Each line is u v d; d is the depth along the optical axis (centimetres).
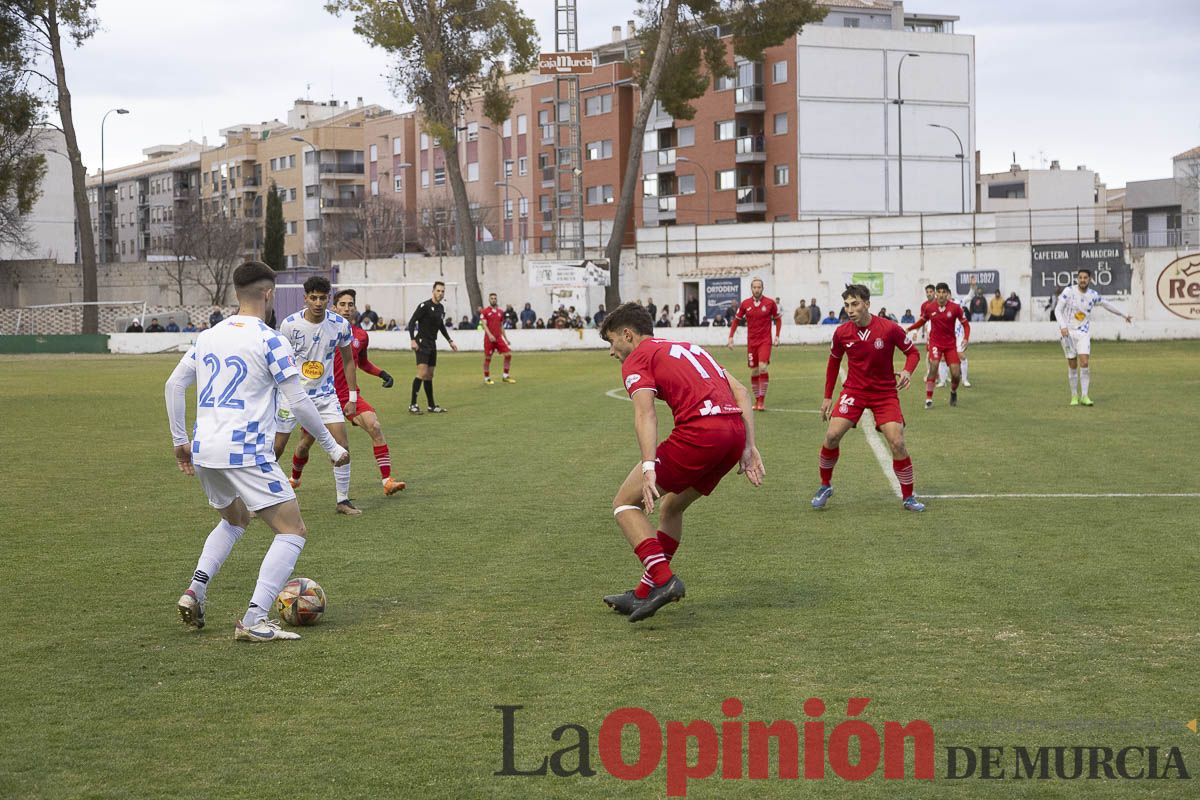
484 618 652
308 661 572
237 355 620
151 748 455
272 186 8956
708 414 650
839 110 7088
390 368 3469
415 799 407
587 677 540
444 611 669
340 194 10019
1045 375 2694
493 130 8762
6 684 538
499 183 7894
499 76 4762
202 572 632
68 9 4759
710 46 4594
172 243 10062
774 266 5306
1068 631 606
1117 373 2708
